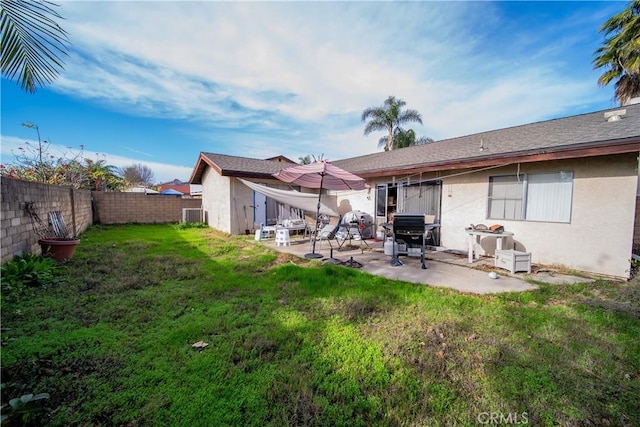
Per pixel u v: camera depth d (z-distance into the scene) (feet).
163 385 7.25
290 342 9.50
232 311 12.09
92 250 24.80
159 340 9.46
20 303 12.25
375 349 9.18
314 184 30.66
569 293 14.88
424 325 11.03
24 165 38.70
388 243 24.61
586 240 18.85
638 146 15.61
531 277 17.78
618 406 6.88
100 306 12.28
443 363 8.54
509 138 25.52
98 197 46.88
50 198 23.40
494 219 23.56
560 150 18.20
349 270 18.53
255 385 7.37
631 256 18.31
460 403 6.95
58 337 9.40
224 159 42.29
